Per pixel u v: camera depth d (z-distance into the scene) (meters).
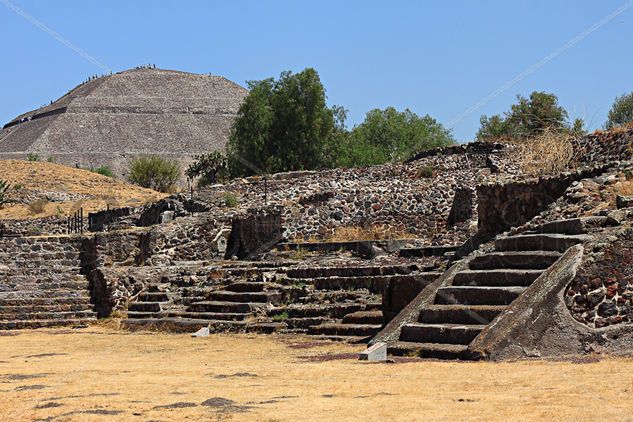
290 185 40.28
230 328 24.77
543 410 10.64
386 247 28.47
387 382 13.37
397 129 77.06
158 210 41.91
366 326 21.06
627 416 10.08
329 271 25.52
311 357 17.78
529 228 20.08
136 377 15.24
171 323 26.31
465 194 32.44
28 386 14.47
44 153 157.62
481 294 17.56
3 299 30.84
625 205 18.42
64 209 60.03
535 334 15.85
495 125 49.19
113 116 169.50
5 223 51.56
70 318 30.59
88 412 11.64
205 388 13.51
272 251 31.55
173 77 189.75
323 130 65.19
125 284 30.70
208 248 33.94
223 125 172.25
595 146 29.45
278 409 11.38
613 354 15.77
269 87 65.50
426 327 17.34
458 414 10.68
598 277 16.52
